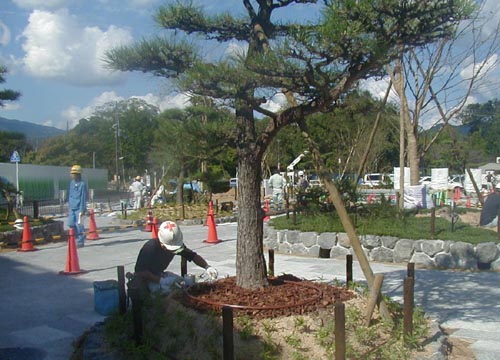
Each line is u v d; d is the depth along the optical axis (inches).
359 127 724.7
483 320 256.8
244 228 223.6
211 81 175.0
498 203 486.9
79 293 326.3
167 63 218.2
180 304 210.2
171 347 187.9
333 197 213.6
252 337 181.0
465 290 321.1
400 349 184.4
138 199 989.8
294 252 474.9
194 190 1040.2
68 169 1343.5
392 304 221.0
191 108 215.0
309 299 205.6
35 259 458.6
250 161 221.0
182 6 227.9
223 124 214.1
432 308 279.3
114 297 276.5
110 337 205.8
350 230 211.0
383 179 1072.2
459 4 170.7
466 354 210.8
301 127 217.6
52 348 226.8
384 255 427.8
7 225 557.3
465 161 699.4
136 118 2151.8
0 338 241.0
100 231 615.8
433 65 595.8
